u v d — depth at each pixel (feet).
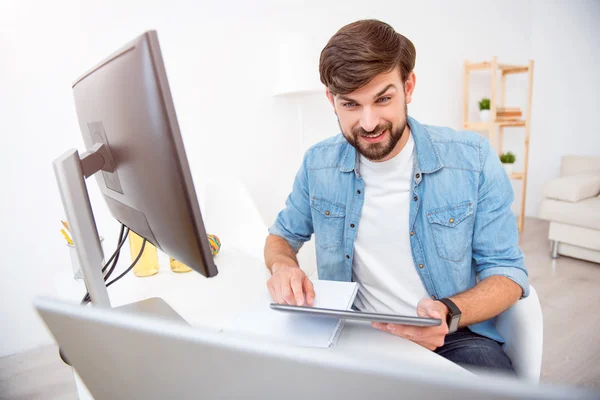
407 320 2.10
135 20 6.75
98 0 6.43
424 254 3.68
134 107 1.59
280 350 0.83
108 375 1.16
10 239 6.40
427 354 2.25
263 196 8.43
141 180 1.80
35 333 6.76
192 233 1.64
